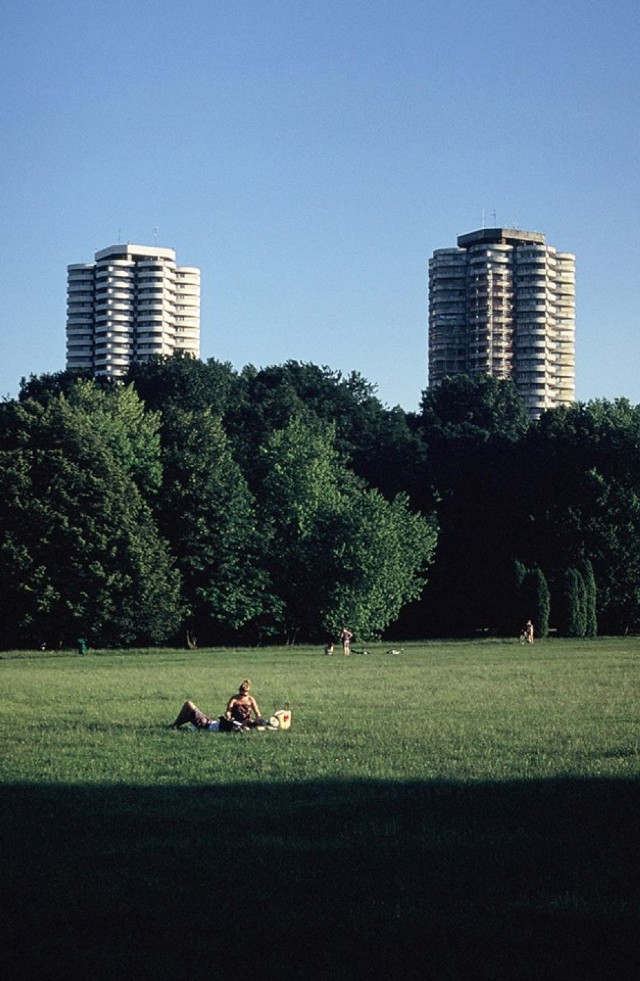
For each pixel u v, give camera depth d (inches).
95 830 645.9
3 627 3235.7
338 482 4200.3
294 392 4808.1
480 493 4426.7
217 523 3597.4
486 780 807.7
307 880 531.2
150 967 419.5
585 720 1205.1
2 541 3223.4
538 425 4569.4
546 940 445.1
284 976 410.9
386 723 1185.4
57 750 989.2
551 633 3993.6
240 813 690.2
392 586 3710.6
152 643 3676.2
